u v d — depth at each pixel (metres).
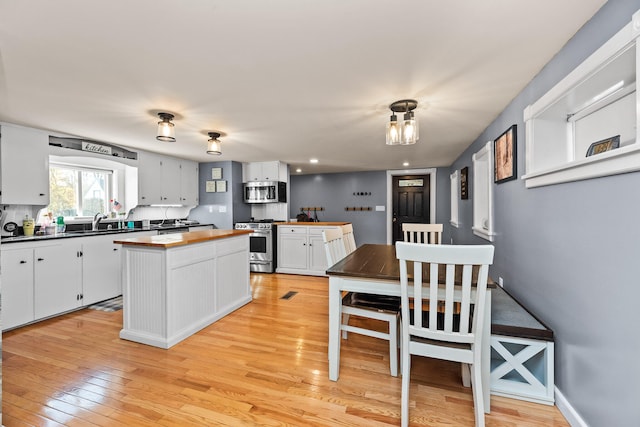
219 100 2.23
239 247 3.16
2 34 1.37
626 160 1.06
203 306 2.61
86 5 1.18
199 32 1.38
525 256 1.99
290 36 1.42
